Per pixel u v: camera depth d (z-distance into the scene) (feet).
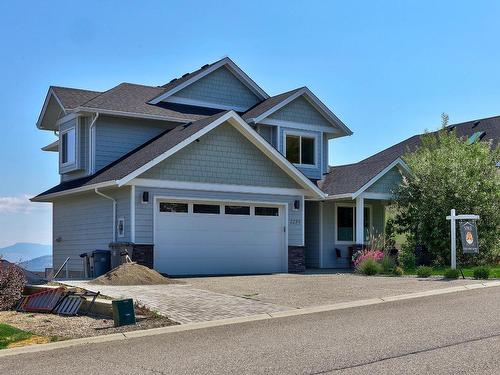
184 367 25.00
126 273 51.72
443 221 70.13
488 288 46.96
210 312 37.70
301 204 71.61
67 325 36.55
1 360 27.89
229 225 66.64
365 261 64.23
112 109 69.92
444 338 28.48
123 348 29.37
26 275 52.31
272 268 69.51
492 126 111.14
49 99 78.02
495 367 23.16
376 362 24.50
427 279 54.44
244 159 67.41
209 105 81.66
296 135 82.07
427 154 74.28
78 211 71.67
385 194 77.30
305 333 31.14
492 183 70.33
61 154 76.38
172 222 62.54
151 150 64.39
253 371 23.88
